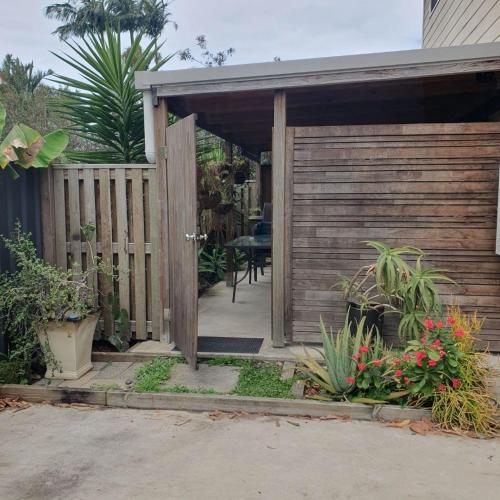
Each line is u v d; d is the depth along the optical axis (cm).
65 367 367
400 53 360
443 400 291
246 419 307
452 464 248
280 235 411
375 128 391
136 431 291
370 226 399
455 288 391
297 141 401
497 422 287
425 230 392
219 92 399
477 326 352
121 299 440
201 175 663
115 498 222
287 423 300
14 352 356
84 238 438
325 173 401
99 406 331
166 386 345
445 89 444
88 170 434
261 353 404
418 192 390
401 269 354
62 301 363
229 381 355
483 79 388
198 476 239
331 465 248
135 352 412
